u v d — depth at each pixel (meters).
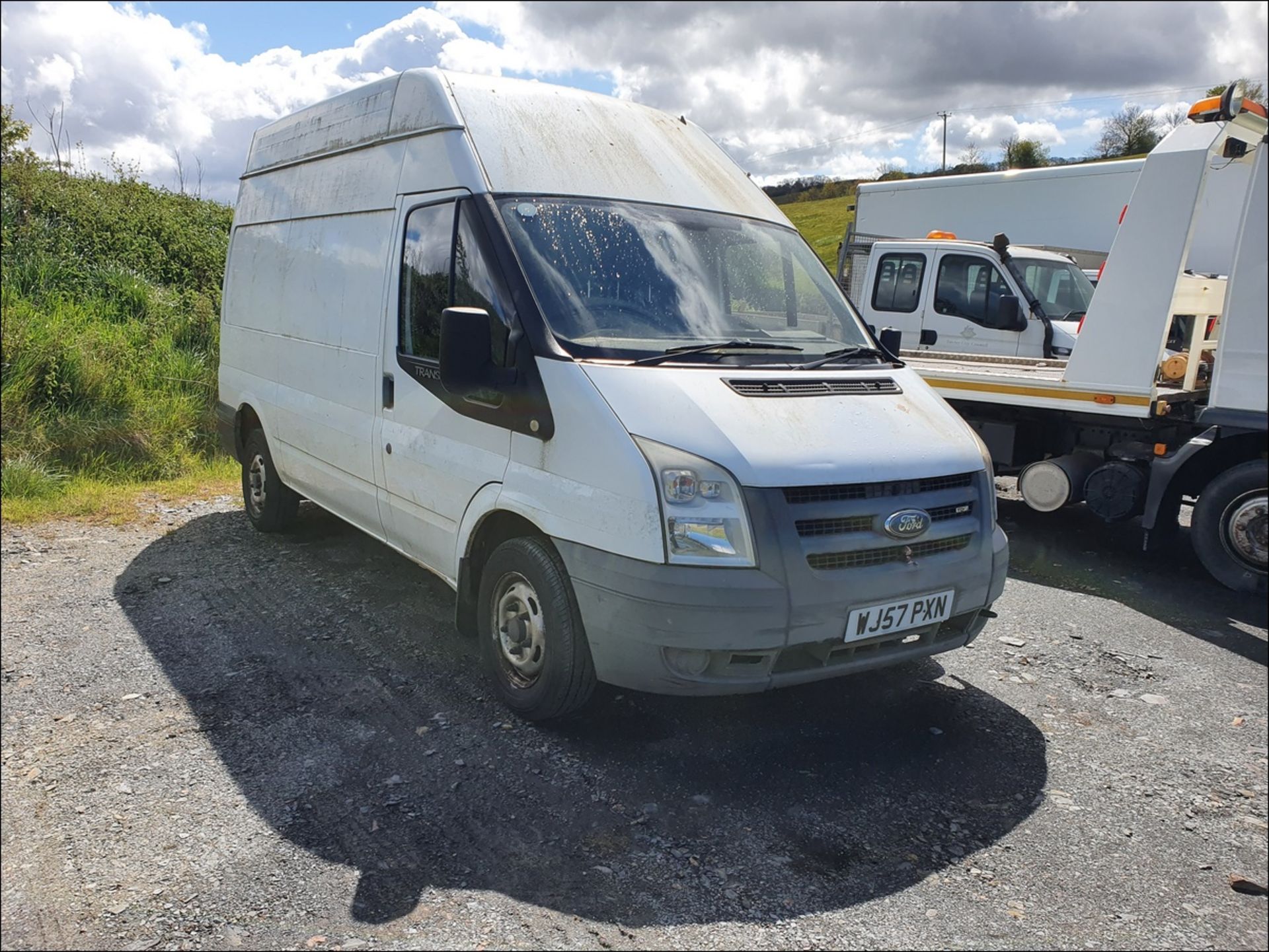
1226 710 4.49
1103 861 3.26
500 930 2.80
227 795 3.51
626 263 4.26
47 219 12.83
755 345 4.23
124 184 15.55
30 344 9.17
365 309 5.09
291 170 6.21
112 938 2.74
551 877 3.05
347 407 5.29
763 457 3.47
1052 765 3.91
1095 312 6.82
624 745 3.92
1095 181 11.84
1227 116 6.18
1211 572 6.29
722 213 4.86
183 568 6.16
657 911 2.91
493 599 4.18
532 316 3.93
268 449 6.48
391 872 3.06
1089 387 6.89
